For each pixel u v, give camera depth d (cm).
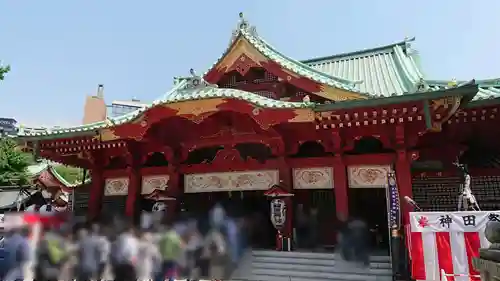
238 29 1812
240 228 1534
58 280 1212
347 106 1338
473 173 1483
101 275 1232
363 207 1836
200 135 1830
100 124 1823
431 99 1223
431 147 1548
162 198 1772
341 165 1590
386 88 1831
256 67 1823
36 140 1836
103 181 2106
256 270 1430
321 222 1731
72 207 2170
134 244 1184
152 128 1706
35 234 1290
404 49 2372
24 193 3081
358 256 1352
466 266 1027
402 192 1437
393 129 1487
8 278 1200
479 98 1314
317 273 1349
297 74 1678
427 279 1050
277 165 1716
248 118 1661
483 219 1048
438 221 1081
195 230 1363
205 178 1872
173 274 1183
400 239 1262
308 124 1553
